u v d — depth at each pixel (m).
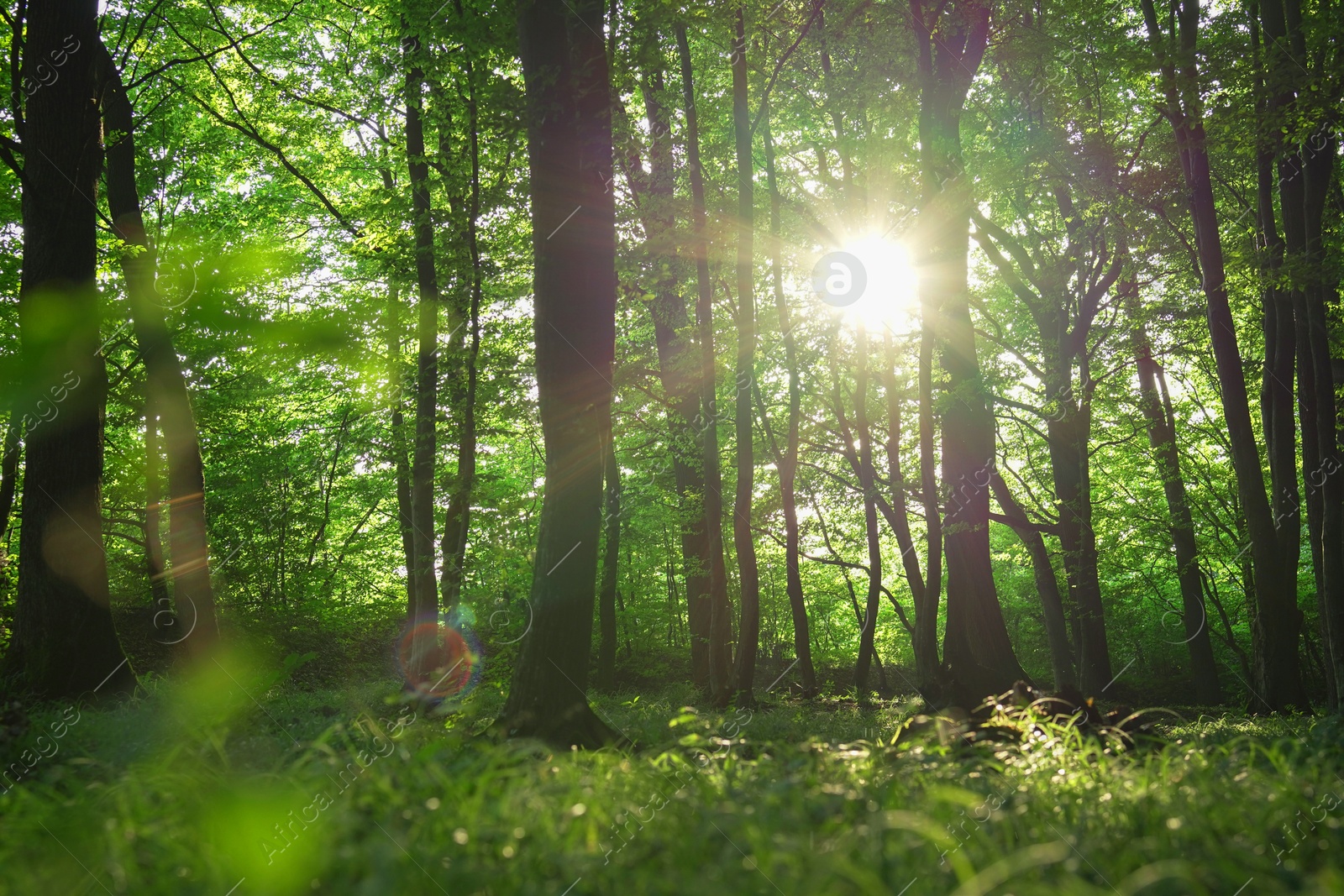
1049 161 19.38
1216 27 18.03
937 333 18.11
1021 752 6.30
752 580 16.88
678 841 3.86
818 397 24.70
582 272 9.98
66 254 12.58
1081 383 23.30
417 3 14.75
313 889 3.34
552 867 3.53
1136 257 22.03
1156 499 30.84
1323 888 3.18
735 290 20.83
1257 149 15.12
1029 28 19.25
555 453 9.63
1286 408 18.06
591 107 10.69
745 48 17.12
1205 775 5.21
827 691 30.86
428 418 16.97
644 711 12.62
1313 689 29.91
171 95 20.55
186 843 3.74
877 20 18.88
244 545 25.92
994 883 3.04
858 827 3.74
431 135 19.59
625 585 32.88
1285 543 18.20
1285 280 13.91
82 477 12.18
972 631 17.42
